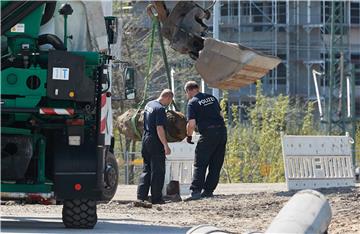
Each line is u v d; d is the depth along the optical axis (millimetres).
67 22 30906
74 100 28641
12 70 28859
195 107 45812
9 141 29422
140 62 97000
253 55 37344
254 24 166875
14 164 29391
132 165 81625
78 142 29500
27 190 29734
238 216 38406
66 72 28484
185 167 52969
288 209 20094
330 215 20516
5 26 29172
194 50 39250
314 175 52281
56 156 29453
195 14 39375
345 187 50031
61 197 29531
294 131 97625
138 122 45906
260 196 47406
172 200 47031
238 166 85562
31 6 29250
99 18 31266
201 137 46156
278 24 167000
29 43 29203
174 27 39438
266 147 87312
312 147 52500
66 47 29984
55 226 32531
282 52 166500
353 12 168000
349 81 118812
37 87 28766
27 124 29594
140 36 99938
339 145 53188
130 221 35781
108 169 31391
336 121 117750
